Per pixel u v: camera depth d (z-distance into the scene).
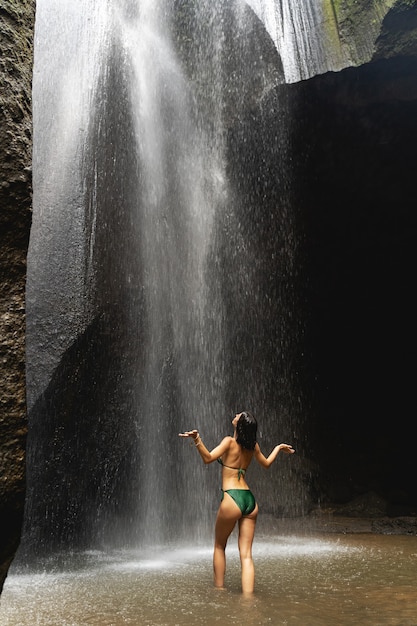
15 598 4.54
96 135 9.12
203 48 9.16
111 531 9.48
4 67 2.71
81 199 8.60
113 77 9.46
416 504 11.76
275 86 8.68
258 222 12.42
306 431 13.98
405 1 7.32
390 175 11.70
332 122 10.26
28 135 2.74
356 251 13.48
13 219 2.60
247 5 8.70
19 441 2.40
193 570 5.86
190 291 11.20
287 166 11.53
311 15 8.07
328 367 14.42
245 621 3.47
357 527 9.66
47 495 8.41
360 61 7.68
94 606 4.11
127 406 9.60
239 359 12.88
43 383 7.84
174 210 10.53
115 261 9.23
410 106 9.74
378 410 13.86
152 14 9.52
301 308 14.00
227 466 4.57
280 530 9.56
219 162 10.89
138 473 10.12
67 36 8.88
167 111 9.58
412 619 3.50
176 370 10.96
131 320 9.52
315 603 3.97
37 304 7.98
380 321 13.95
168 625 3.43
